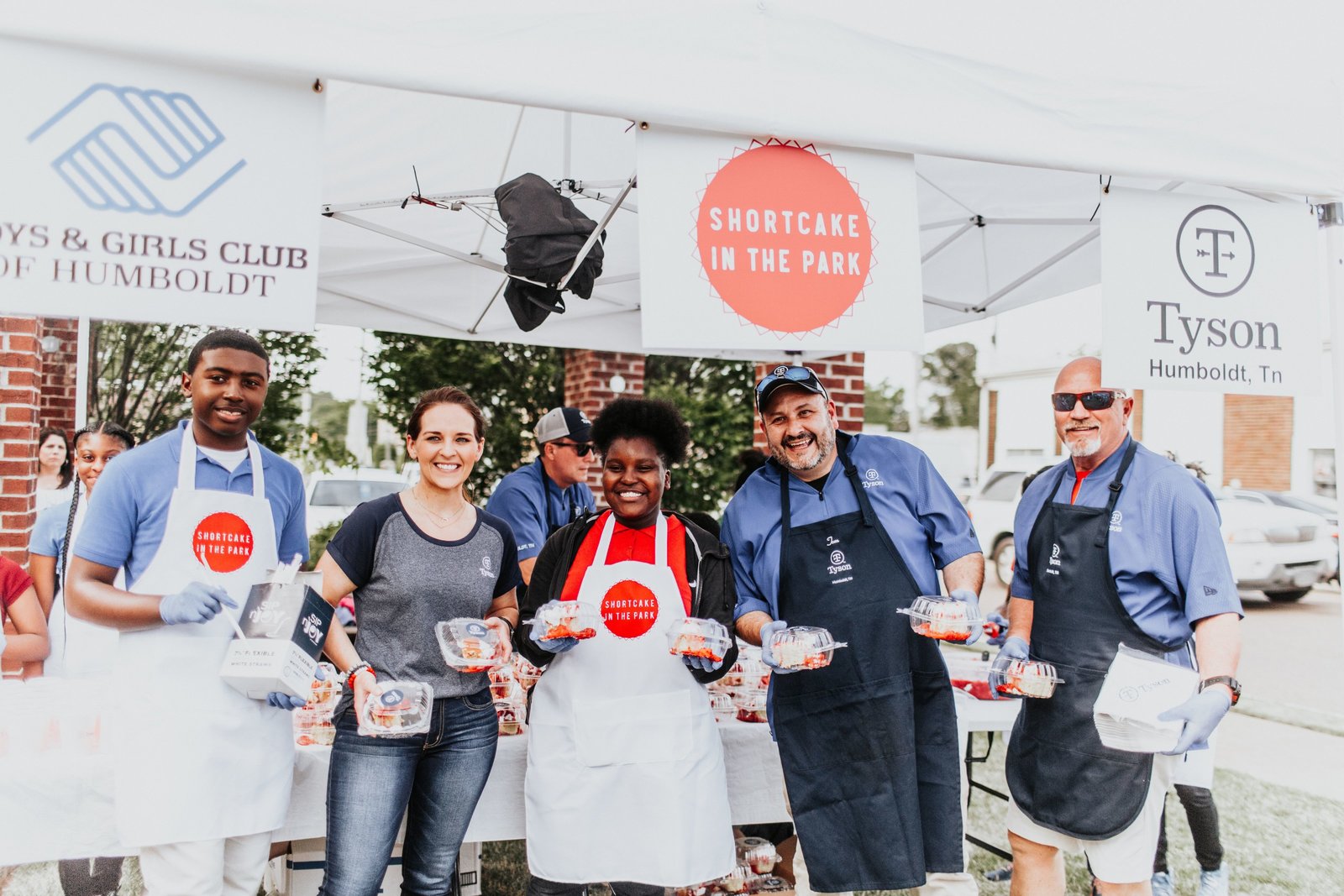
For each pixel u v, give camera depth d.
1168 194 2.55
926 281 5.00
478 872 2.99
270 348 9.14
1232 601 2.47
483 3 1.92
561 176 3.71
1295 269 2.67
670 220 2.11
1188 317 2.55
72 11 1.73
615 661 2.49
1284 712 7.00
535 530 4.12
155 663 2.19
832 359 6.69
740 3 2.10
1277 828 4.72
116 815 2.24
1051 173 3.71
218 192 1.86
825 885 2.60
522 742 2.79
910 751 2.60
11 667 3.88
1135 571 2.56
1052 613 2.71
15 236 1.74
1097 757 2.56
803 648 2.34
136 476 2.24
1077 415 2.65
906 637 2.64
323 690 2.88
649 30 2.04
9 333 5.09
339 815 2.31
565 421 4.13
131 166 1.81
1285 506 11.62
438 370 8.91
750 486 2.85
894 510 2.74
